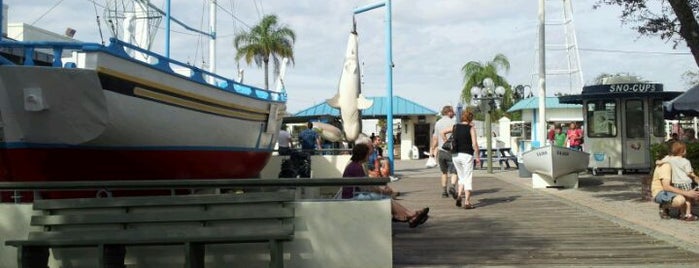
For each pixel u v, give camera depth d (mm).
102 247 6254
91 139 8852
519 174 20328
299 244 6641
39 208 6598
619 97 20047
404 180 19859
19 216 6723
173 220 6422
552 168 15312
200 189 7086
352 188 7766
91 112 8586
